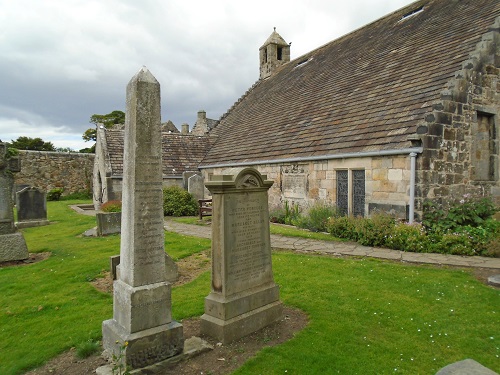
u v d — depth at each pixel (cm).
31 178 2583
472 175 998
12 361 387
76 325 468
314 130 1352
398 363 371
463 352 390
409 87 1102
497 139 1059
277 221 1351
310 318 480
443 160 934
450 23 1249
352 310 499
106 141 1878
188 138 2159
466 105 974
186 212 1638
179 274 699
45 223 1388
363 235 909
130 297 361
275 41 2583
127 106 396
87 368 368
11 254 812
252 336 436
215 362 379
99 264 760
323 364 370
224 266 431
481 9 1167
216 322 425
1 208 818
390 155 968
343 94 1414
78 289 613
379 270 669
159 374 358
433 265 710
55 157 2666
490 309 493
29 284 646
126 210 387
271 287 482
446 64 1049
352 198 1108
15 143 4303
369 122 1124
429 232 864
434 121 911
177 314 496
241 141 1825
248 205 464
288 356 385
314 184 1247
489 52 1012
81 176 2759
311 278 635
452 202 954
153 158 389
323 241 947
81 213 1738
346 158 1108
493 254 765
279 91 2058
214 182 432
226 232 434
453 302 518
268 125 1733
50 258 838
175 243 947
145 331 367
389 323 459
